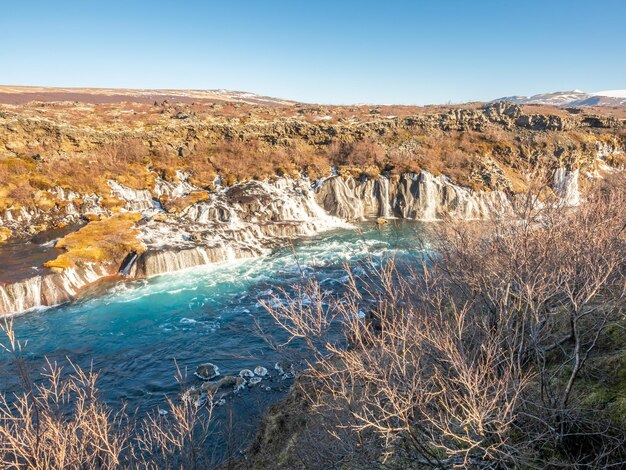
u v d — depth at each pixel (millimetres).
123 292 19453
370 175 33719
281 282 19766
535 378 5273
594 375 5137
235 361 13227
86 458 4734
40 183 28594
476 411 3479
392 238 25969
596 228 5297
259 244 25922
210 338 14922
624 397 4715
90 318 16828
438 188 32531
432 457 4379
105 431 4887
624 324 5574
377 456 4707
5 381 11875
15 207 26594
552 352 5688
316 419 6094
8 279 18078
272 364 12773
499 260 5637
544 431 4258
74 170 30719
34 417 5637
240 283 20031
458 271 6461
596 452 4363
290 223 28609
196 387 11883
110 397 11617
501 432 3680
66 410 9180
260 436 8383
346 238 27172
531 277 4840
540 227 5590
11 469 4684
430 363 4641
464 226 7793
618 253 5148
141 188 30938
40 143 31859
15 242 23969
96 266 21219
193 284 20188
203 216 28312
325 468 5090
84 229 24812
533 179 5996
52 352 14180
